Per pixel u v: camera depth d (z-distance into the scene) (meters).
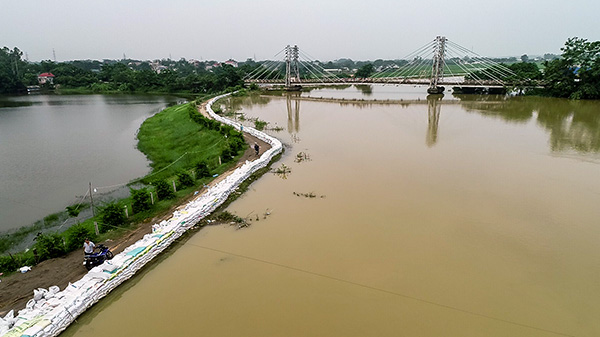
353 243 16.25
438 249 15.77
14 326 10.66
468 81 85.19
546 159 28.78
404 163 27.84
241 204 20.48
